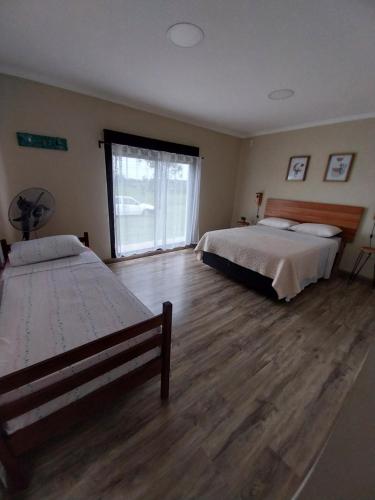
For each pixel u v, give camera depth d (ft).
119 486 3.11
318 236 10.75
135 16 4.66
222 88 7.92
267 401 4.46
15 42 5.64
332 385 4.89
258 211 14.69
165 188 11.66
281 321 7.11
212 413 4.17
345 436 1.87
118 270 10.37
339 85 7.18
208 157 13.39
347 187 10.66
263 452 3.59
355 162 10.25
